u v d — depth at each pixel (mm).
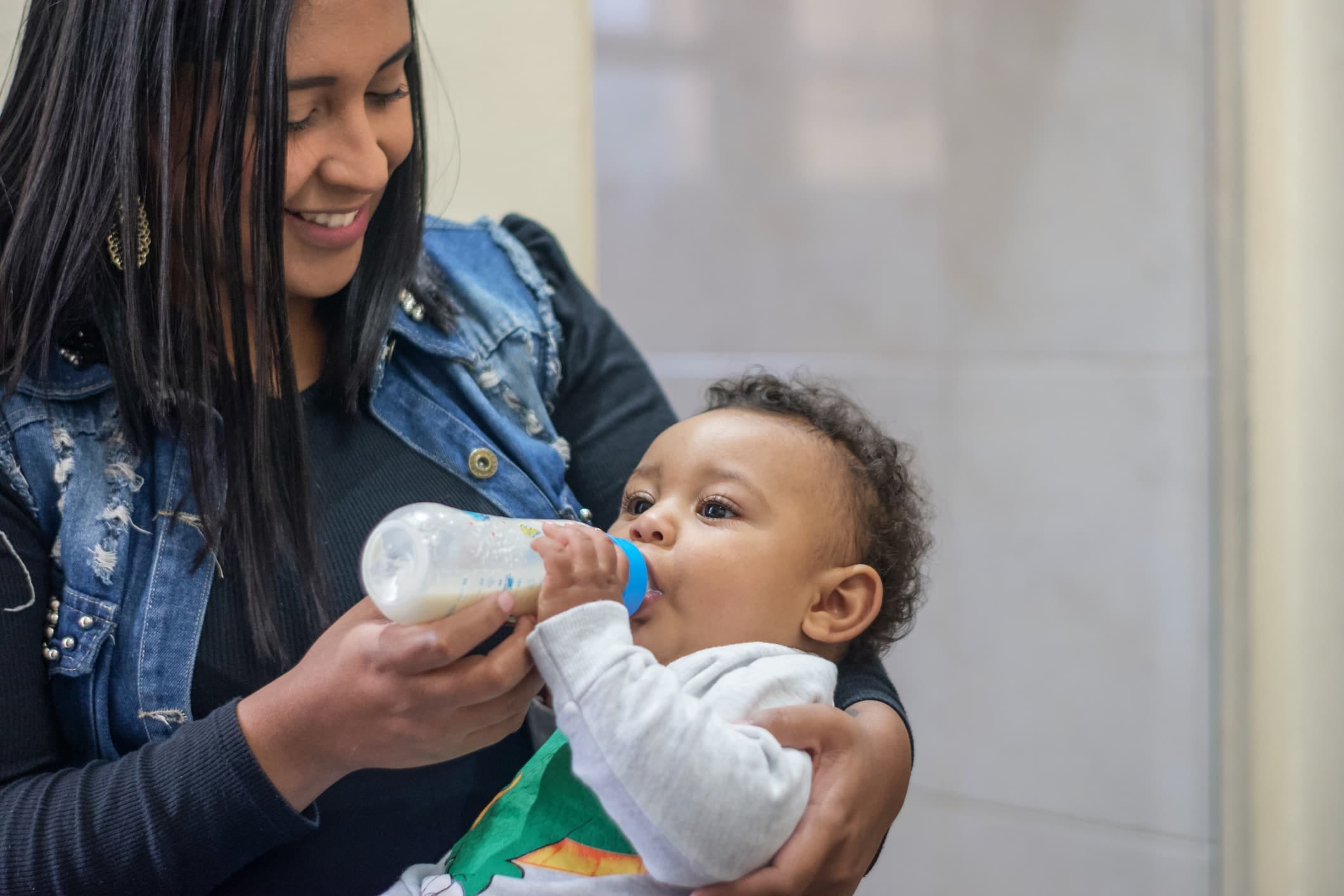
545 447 1135
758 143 2070
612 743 781
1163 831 1833
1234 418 1633
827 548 1076
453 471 1068
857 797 862
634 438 1229
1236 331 1622
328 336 1037
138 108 856
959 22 1904
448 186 1544
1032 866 1958
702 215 2121
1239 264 1607
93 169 875
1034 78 1854
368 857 970
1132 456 1819
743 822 797
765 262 2086
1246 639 1616
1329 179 1501
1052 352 1878
